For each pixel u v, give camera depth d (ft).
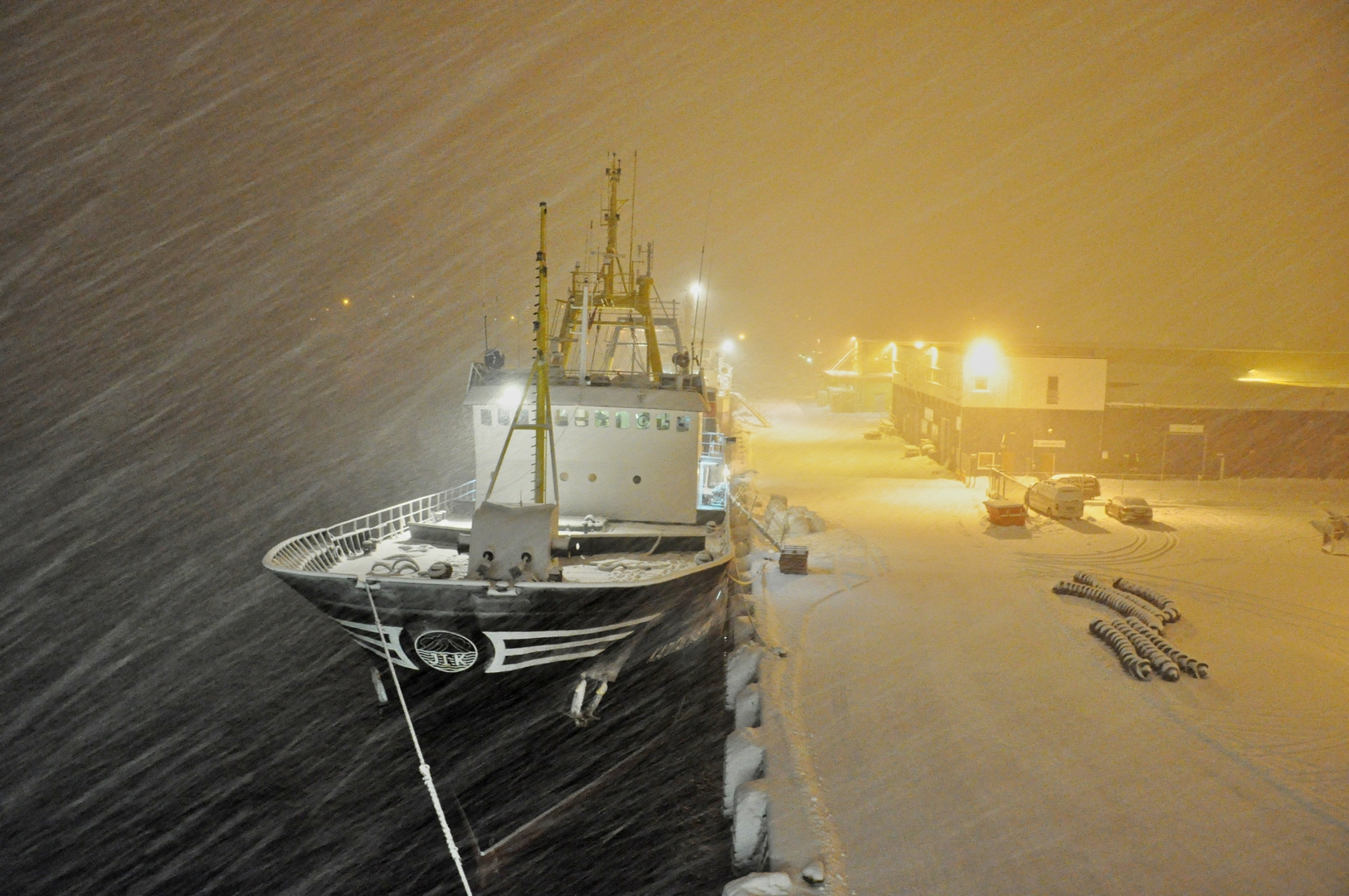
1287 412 143.33
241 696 69.05
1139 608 76.95
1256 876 42.68
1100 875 42.83
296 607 85.40
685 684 66.23
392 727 63.52
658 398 70.69
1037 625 77.00
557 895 49.34
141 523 116.37
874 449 176.45
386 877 50.62
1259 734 56.95
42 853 51.90
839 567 94.32
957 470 148.36
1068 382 144.25
